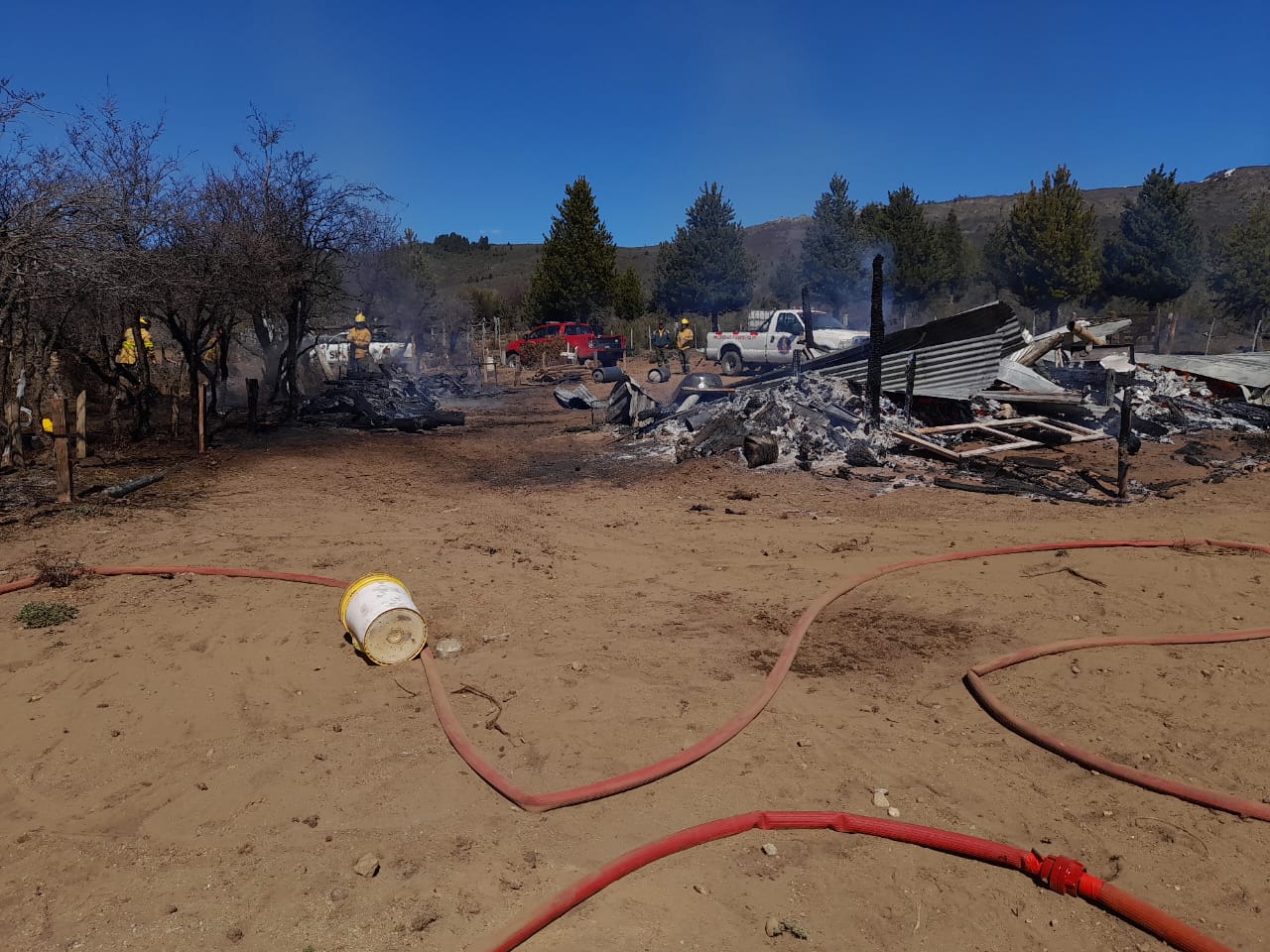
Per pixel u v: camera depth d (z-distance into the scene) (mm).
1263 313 31344
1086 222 33812
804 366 16500
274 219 16828
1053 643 6379
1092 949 3438
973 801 4449
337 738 5098
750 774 4688
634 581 8008
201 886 3764
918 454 13664
